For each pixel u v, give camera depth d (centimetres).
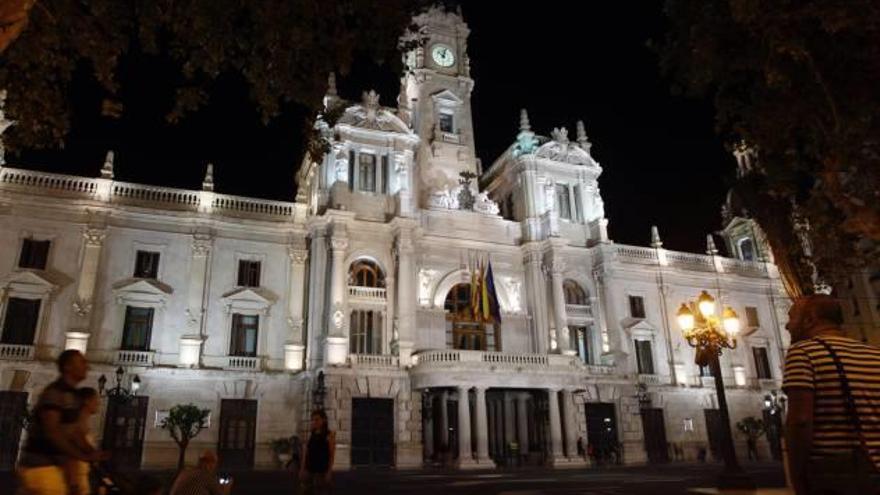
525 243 5091
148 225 4331
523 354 4359
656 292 5550
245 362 4259
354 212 4512
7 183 4053
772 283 5997
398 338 4378
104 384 3606
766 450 5334
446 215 5003
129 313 4162
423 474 3469
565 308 5041
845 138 1638
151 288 4175
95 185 4259
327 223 4522
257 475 3328
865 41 1575
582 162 5559
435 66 5556
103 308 4078
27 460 745
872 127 1648
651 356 5341
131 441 3894
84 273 4047
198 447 3997
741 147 2112
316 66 1822
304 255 4616
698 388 5344
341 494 2273
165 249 4328
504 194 5669
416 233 4709
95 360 3956
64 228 4125
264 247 4569
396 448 4134
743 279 5878
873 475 467
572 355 4553
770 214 1861
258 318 4434
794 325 596
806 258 1838
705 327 2133
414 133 5019
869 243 2348
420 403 4294
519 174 5425
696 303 2530
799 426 495
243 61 1816
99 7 1645
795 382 512
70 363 805
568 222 5381
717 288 5784
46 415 750
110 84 1759
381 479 3064
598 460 4553
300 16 1712
